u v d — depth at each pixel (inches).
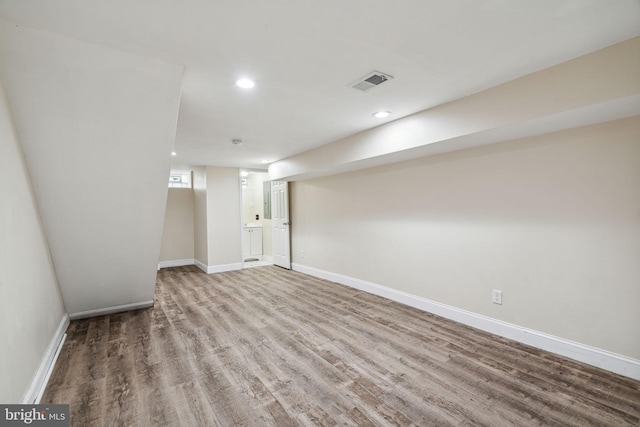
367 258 163.5
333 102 94.1
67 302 124.3
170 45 61.4
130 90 70.1
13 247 66.5
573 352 88.0
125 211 100.0
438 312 126.6
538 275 95.3
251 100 91.4
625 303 79.0
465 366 85.8
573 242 87.7
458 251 118.1
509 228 101.9
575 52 67.5
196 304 149.0
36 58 59.0
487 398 71.5
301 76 76.6
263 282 191.8
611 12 53.5
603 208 81.9
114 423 65.5
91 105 70.0
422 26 56.9
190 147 154.2
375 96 90.1
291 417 66.1
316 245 204.4
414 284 137.5
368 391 75.1
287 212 230.2
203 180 227.5
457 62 71.1
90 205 93.0
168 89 72.9
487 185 107.4
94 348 101.7
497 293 105.8
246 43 61.4
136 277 129.6
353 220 171.6
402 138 111.6
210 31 57.0
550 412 66.3
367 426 62.9
